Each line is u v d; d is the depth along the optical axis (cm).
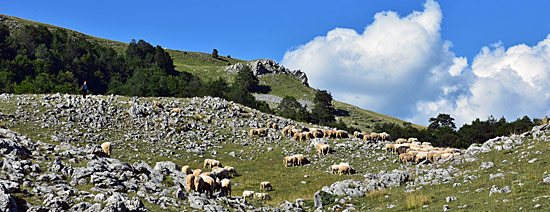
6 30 17162
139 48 19400
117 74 16662
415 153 4966
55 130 5403
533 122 9725
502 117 10925
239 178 4662
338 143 6191
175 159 5362
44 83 12081
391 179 3597
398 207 2745
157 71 16438
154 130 6412
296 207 3142
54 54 16112
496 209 2216
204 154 5762
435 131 11775
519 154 3584
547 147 3531
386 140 6606
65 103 6612
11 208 1605
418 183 3438
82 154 2788
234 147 6281
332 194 3284
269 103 16512
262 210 2788
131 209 1889
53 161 2394
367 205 2975
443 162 4275
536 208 2064
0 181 1788
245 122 7750
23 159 2280
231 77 19775
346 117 16100
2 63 13912
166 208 2114
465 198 2611
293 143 6456
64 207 1780
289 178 4606
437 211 2430
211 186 2722
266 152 6056
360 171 4662
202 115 7625
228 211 2442
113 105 7038
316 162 5344
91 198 1931
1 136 2578
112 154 4994
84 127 5831
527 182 2606
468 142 9531
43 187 1922
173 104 8012
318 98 15800
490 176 3011
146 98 8262
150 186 2414
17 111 5806
